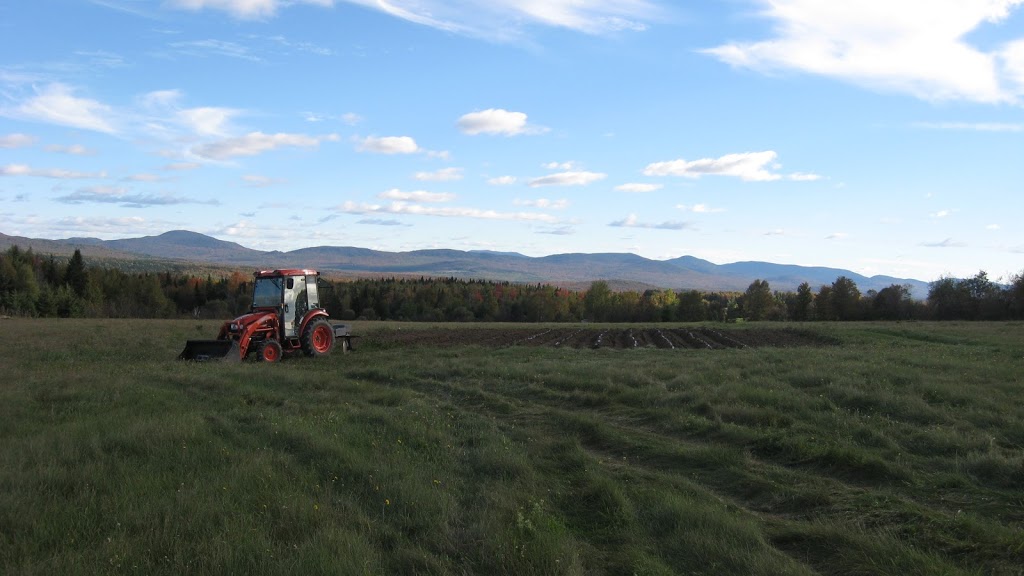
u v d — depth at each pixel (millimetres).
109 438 8070
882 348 24359
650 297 105625
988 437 8406
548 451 8492
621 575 4902
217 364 17219
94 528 5328
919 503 6410
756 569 4777
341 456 7594
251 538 5066
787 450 8289
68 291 67000
